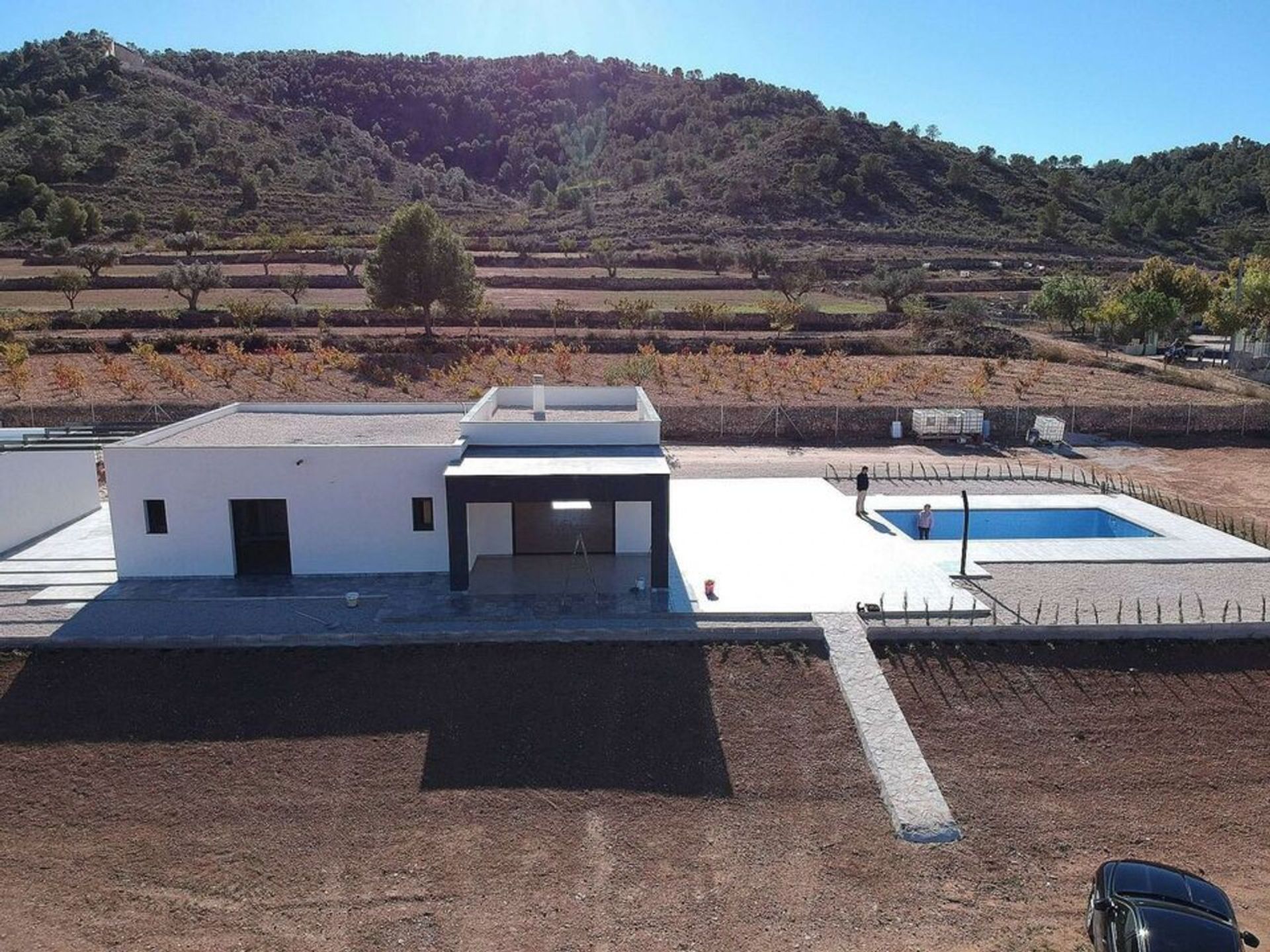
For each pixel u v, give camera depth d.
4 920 12.71
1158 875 12.85
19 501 24.55
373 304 51.31
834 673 18.48
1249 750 17.02
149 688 17.67
